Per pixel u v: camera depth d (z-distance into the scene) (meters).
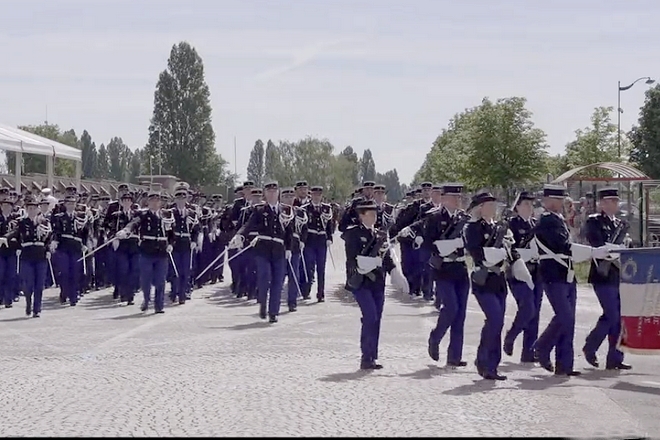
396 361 12.02
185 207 20.62
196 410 8.98
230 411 8.92
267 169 104.38
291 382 10.42
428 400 9.48
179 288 19.97
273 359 12.09
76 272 19.72
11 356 12.45
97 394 9.79
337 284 24.61
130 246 19.95
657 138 52.97
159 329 15.31
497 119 42.84
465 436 7.97
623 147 47.12
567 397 9.72
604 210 11.73
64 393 9.85
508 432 8.14
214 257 24.62
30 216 17.62
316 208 20.09
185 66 82.12
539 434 8.09
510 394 9.85
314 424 8.38
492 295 10.78
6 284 18.98
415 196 21.20
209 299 20.91
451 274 11.61
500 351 10.88
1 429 8.26
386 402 9.36
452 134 57.69
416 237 12.66
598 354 12.88
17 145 29.00
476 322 16.17
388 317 16.94
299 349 12.97
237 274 21.75
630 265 11.12
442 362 12.00
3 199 19.11
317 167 103.12
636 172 27.06
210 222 24.59
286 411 8.92
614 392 10.07
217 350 12.88
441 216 11.72
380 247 11.45
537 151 42.88
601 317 11.70
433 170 62.94
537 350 11.45
